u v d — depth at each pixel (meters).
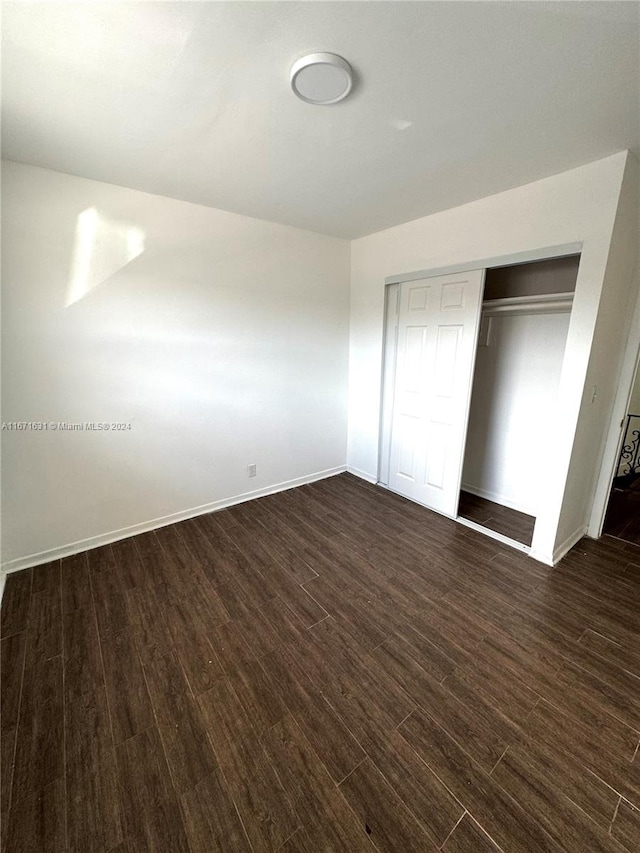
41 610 1.99
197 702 1.50
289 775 1.25
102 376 2.45
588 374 2.15
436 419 3.06
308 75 1.29
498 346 3.23
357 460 4.02
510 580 2.27
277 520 3.02
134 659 1.70
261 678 1.61
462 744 1.34
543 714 1.45
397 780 1.23
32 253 2.11
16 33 1.13
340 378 3.84
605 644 1.79
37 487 2.33
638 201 2.10
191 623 1.92
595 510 2.75
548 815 1.14
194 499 3.04
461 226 2.62
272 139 1.75
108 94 1.44
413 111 1.52
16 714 1.45
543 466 3.04
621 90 1.38
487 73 1.30
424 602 2.08
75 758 1.30
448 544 2.68
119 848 1.07
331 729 1.40
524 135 1.70
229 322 2.95
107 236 2.33
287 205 2.63
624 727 1.40
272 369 3.29
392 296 3.31
